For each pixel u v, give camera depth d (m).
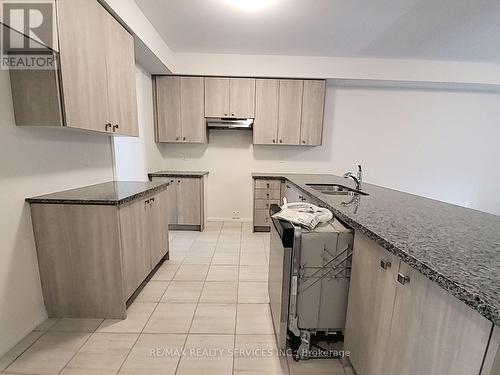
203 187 3.85
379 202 1.74
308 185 2.77
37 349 1.49
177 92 3.70
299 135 3.80
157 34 2.87
